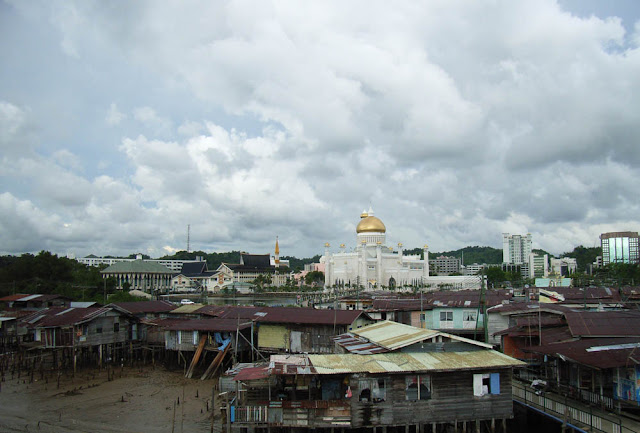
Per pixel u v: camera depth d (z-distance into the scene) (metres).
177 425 42.81
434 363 36.16
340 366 35.53
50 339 65.25
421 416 35.16
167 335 64.12
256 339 62.28
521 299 81.38
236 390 35.22
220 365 61.91
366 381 35.09
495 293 81.25
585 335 41.47
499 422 37.12
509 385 36.31
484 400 35.91
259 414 34.06
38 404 49.78
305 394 36.91
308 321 56.66
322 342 56.53
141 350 73.19
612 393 37.28
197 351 61.00
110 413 46.56
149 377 60.62
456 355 38.41
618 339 39.84
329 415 34.12
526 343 51.47
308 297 169.75
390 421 34.88
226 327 59.50
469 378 36.00
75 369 63.47
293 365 35.75
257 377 34.28
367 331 49.97
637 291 96.44
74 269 177.00
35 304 95.44
